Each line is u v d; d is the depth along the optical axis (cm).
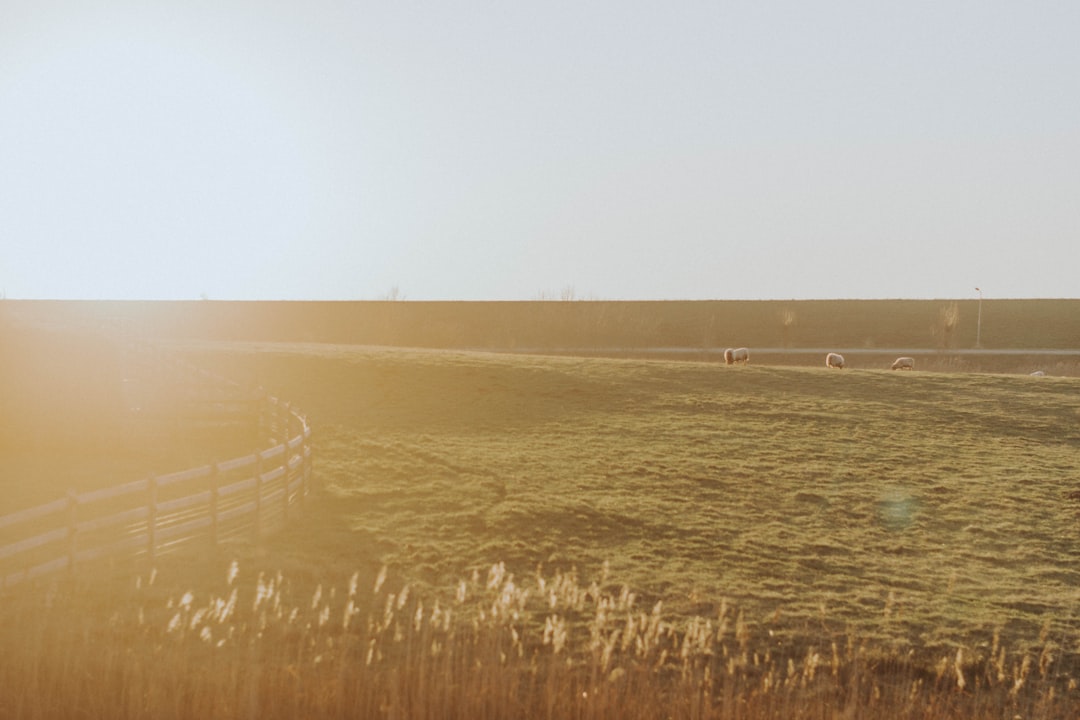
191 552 1780
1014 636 1630
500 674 1160
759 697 1221
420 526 2194
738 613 1655
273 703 1084
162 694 1066
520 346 11806
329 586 1628
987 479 2964
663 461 3094
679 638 1476
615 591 1744
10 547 1399
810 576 1950
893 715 1252
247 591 1541
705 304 15562
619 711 1133
